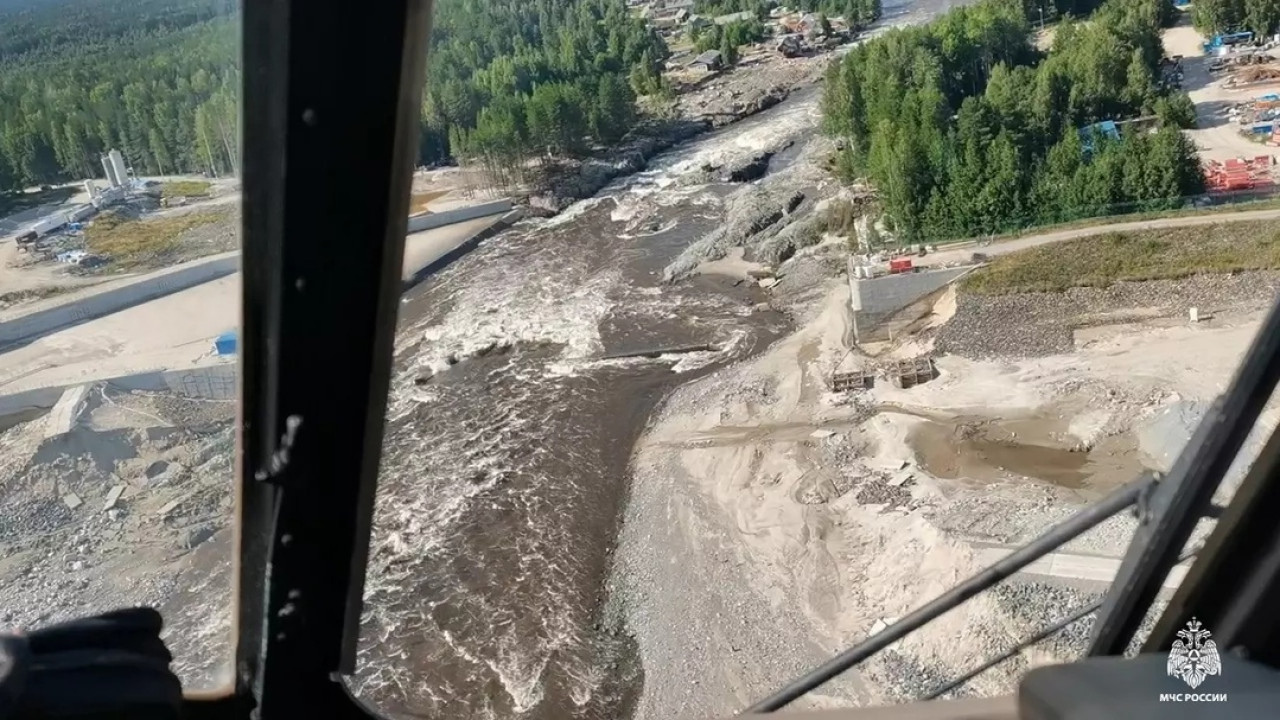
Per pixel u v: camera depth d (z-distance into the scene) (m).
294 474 1.85
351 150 1.59
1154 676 1.95
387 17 1.49
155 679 1.67
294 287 1.69
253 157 1.60
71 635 1.64
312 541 1.93
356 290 1.72
